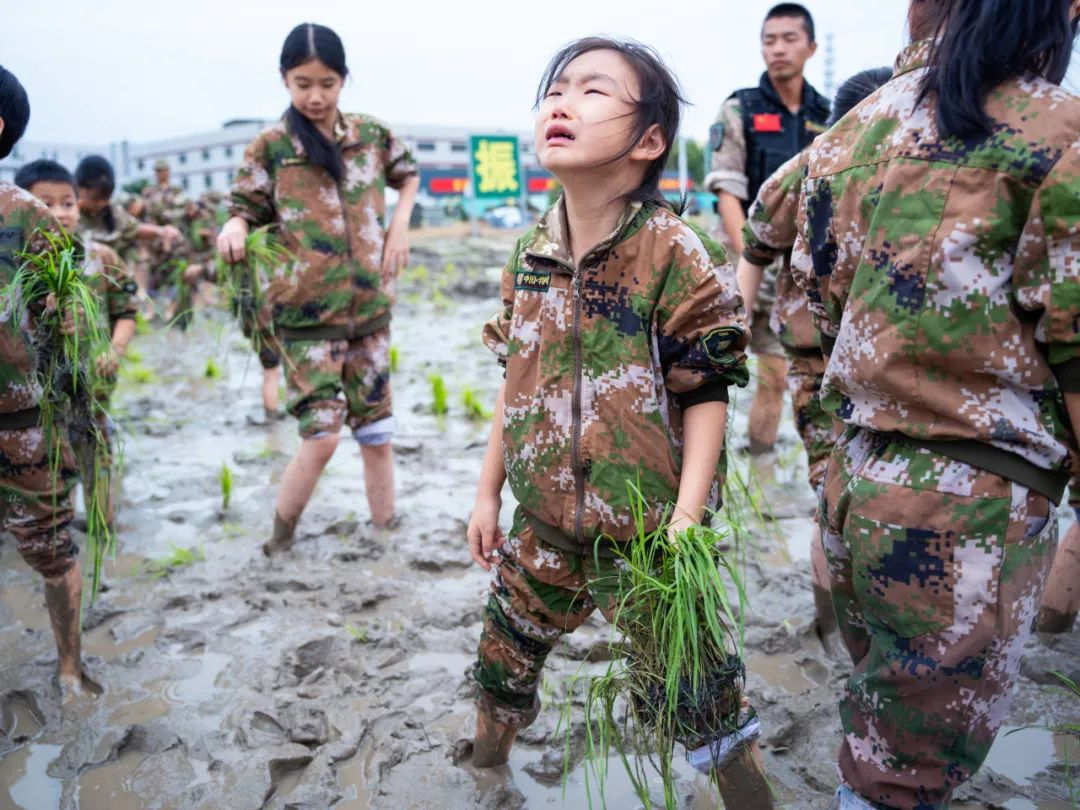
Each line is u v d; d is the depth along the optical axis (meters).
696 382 2.16
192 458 6.23
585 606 2.42
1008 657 1.92
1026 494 1.87
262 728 3.14
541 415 2.22
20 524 3.12
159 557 4.54
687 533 2.03
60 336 3.04
